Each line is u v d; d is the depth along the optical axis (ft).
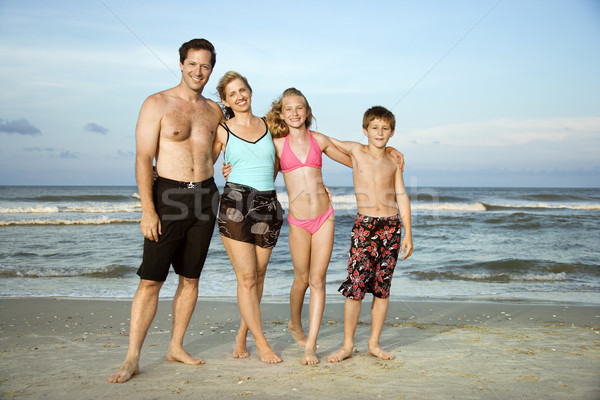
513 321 16.83
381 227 11.43
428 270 29.04
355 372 10.15
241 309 11.18
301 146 11.72
